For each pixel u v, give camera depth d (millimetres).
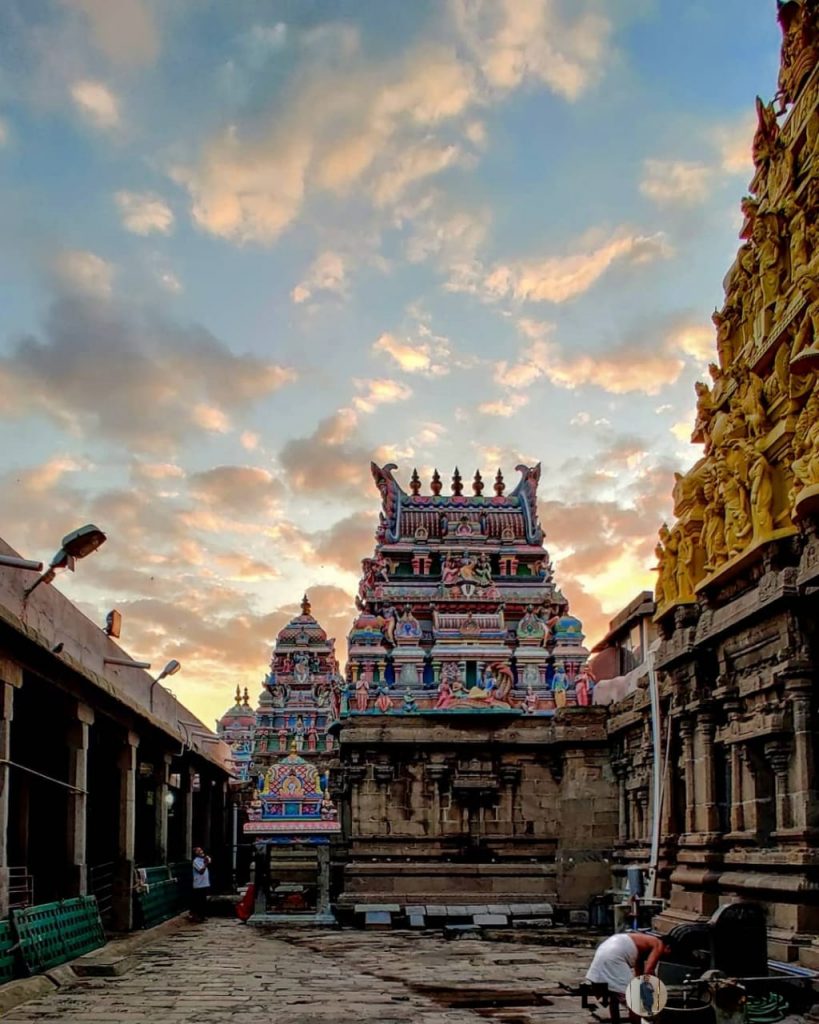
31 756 29297
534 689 50969
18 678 20500
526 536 55594
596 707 37625
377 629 50844
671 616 26859
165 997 19656
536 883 37562
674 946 15953
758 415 22328
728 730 22828
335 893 40844
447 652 50062
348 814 41031
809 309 20078
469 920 35875
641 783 33031
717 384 26156
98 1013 17781
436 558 54625
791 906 18984
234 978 22422
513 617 53969
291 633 78812
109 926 30250
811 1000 15836
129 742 30953
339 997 19578
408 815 38719
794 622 20234
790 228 22578
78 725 25078
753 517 21703
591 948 28562
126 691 30266
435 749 38969
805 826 19406
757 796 21547
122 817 30891
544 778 38812
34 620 21812
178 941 31234
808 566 19281
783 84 23859
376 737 38688
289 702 76688
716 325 26750
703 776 24344
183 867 40844
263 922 36875
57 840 29828
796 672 19875
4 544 20109
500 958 26141
